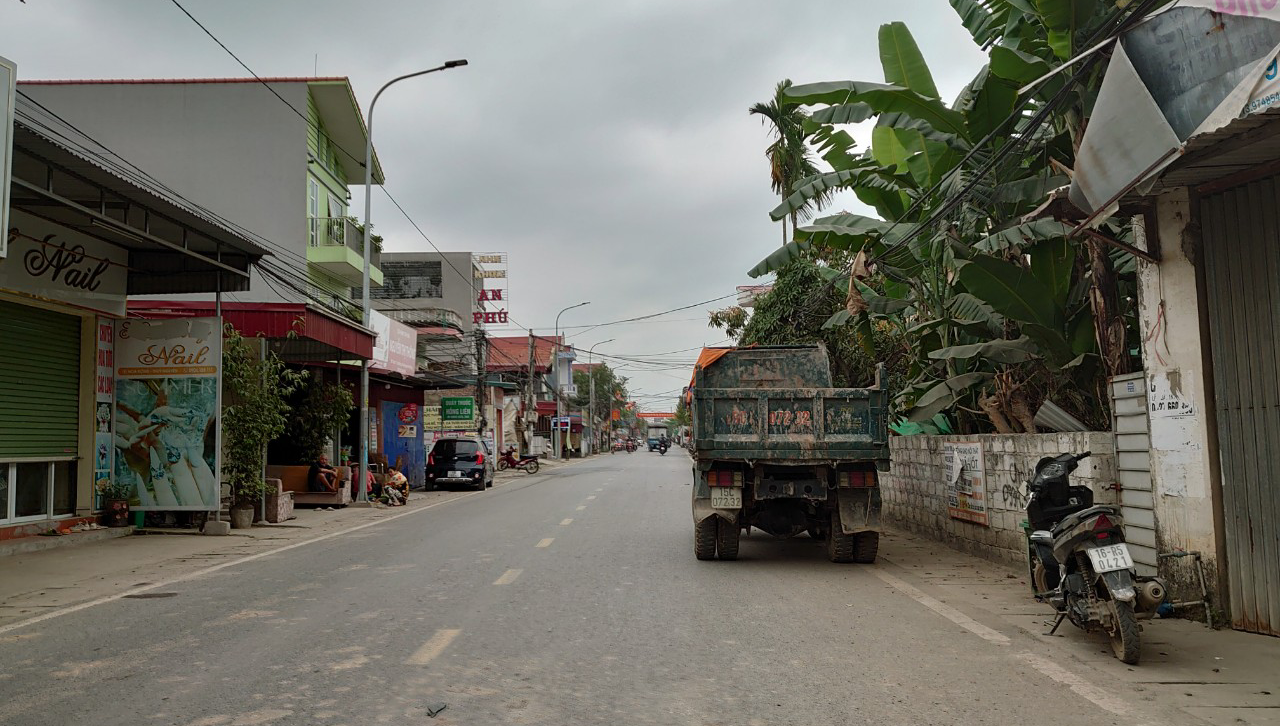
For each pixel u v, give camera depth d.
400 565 10.92
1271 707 5.08
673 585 9.41
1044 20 9.41
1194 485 7.39
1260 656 6.21
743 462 11.23
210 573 10.48
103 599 8.75
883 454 10.95
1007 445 10.56
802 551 12.40
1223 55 5.73
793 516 11.80
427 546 12.91
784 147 27.48
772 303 21.05
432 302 53.00
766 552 12.29
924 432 15.73
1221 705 5.12
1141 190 6.93
